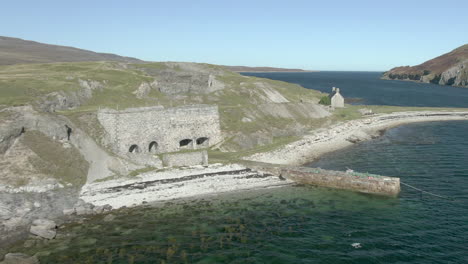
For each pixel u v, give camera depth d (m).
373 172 62.16
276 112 97.00
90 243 36.47
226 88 120.50
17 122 52.84
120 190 49.97
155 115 67.19
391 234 38.53
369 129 103.62
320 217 43.38
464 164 65.44
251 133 79.75
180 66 146.25
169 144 69.44
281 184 56.25
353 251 34.97
